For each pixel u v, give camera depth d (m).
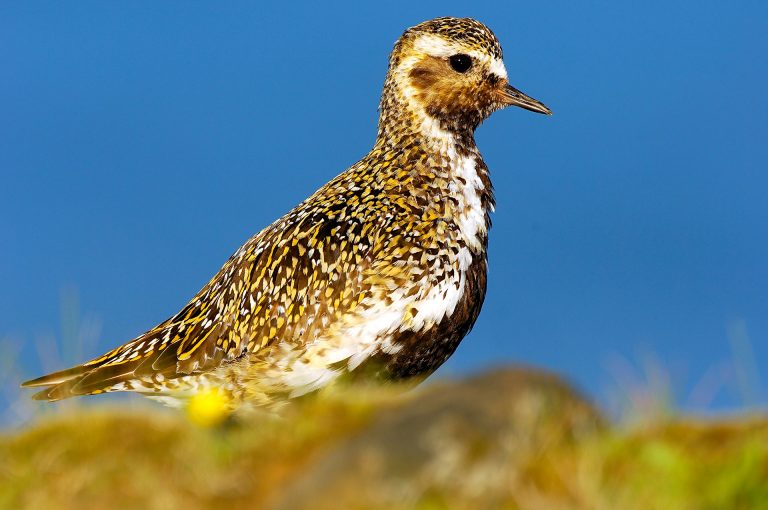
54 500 6.89
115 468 7.09
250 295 10.70
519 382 6.57
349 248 10.46
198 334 10.89
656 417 7.16
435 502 6.05
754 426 7.06
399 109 11.85
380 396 7.26
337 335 10.25
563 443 6.59
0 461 7.37
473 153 11.68
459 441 6.15
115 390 10.69
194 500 6.60
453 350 10.73
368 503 6.00
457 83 11.84
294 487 6.26
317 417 6.95
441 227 10.67
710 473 6.51
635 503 6.20
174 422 7.59
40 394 10.45
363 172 11.41
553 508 6.09
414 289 10.27
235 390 10.59
